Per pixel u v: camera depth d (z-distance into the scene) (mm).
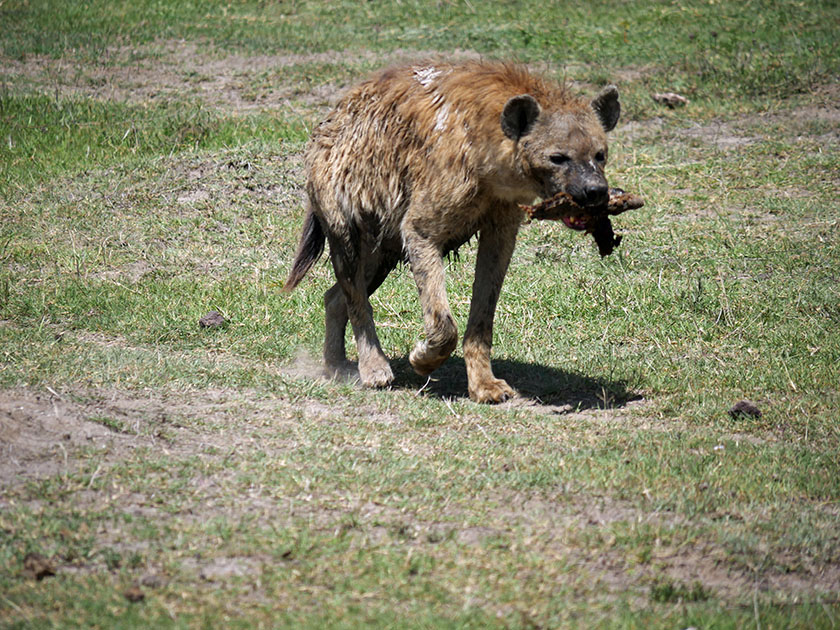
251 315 16516
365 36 34562
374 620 8445
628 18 35219
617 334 16250
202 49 33312
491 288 13969
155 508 10102
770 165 23734
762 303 17094
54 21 35062
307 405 13273
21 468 10719
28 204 21250
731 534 10180
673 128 26516
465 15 36000
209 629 8227
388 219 14172
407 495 10648
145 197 21672
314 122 26469
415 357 13891
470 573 9227
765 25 33875
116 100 28422
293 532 9727
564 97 13344
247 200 21703
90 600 8492
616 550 9812
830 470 11859
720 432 12938
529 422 13016
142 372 13711
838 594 9422
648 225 20734
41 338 15055
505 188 13266
